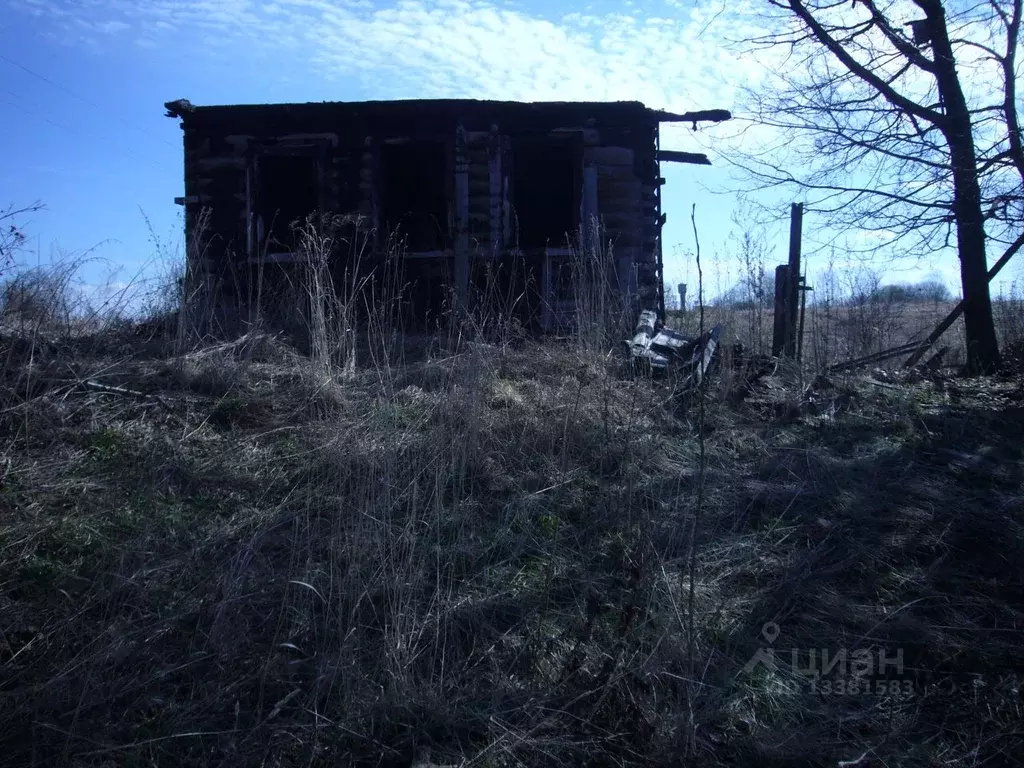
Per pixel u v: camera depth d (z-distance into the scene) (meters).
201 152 10.42
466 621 3.88
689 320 9.34
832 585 4.41
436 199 11.10
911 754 3.28
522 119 10.34
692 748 3.19
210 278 8.65
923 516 5.12
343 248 10.24
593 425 5.72
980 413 7.35
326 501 4.66
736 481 5.48
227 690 3.31
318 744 3.13
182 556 4.05
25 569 3.80
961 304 10.48
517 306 10.02
